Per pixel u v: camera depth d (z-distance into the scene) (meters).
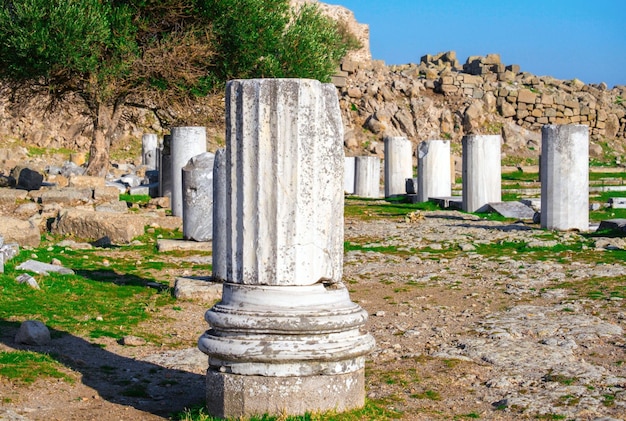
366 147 45.44
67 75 25.70
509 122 50.12
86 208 20.56
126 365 8.23
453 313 10.90
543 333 9.55
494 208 22.75
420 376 8.02
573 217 18.08
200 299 11.43
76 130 41.62
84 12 24.59
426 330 9.96
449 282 13.18
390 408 6.92
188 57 26.78
